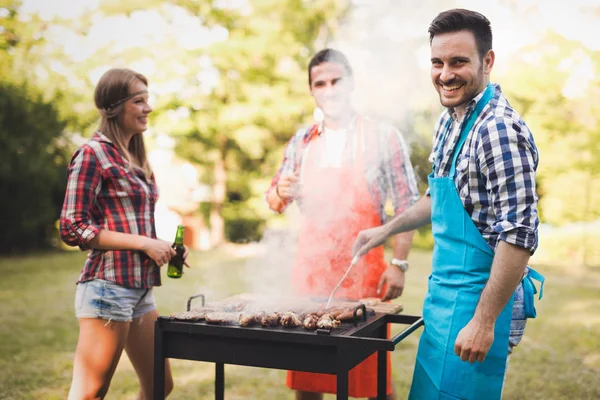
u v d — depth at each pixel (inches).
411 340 186.5
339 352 72.6
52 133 378.0
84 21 357.1
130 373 152.6
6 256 382.9
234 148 421.4
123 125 98.0
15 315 216.1
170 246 96.0
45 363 157.0
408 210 89.5
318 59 108.4
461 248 74.5
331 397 135.9
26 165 372.5
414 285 283.6
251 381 148.9
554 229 374.3
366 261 107.7
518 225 67.1
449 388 74.4
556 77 323.0
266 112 369.7
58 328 196.5
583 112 329.7
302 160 113.1
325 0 362.6
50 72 365.7
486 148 69.6
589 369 154.9
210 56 362.9
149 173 102.7
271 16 369.1
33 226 392.2
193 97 371.9
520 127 69.6
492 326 69.9
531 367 156.9
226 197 438.0
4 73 363.6
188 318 80.4
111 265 93.5
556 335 191.3
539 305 240.4
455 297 74.5
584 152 337.7
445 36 72.3
